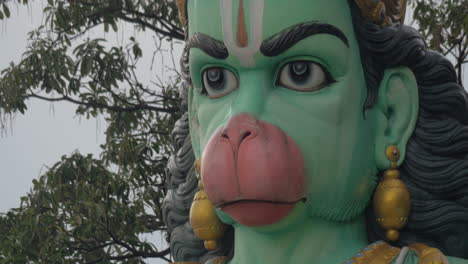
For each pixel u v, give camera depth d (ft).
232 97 13.80
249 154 12.72
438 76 14.08
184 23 15.11
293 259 13.51
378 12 13.92
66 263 33.65
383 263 13.15
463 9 32.86
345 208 13.55
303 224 13.46
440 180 13.89
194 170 15.58
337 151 13.33
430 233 13.98
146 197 34.81
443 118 14.14
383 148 13.89
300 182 12.96
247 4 13.35
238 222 13.34
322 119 13.28
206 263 14.60
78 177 34.42
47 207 34.32
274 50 13.24
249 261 13.80
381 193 13.79
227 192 12.82
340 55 13.46
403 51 13.93
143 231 34.32
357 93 13.67
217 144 13.00
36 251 33.04
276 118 13.15
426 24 33.27
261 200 12.76
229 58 13.53
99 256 34.32
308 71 13.42
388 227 13.78
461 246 14.07
